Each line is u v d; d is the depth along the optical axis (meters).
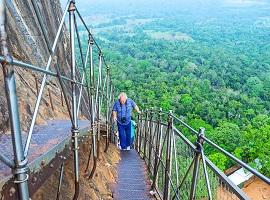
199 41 180.12
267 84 87.25
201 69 96.38
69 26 3.46
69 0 3.40
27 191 1.99
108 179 6.71
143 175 7.79
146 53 123.69
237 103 71.25
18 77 5.47
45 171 2.58
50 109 5.93
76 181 3.52
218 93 78.25
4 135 3.20
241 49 153.12
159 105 64.75
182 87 75.94
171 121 5.09
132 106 11.15
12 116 1.88
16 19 7.33
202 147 3.33
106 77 10.31
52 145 2.90
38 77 7.16
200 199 3.40
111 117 12.19
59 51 11.19
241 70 100.69
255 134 53.38
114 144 12.10
